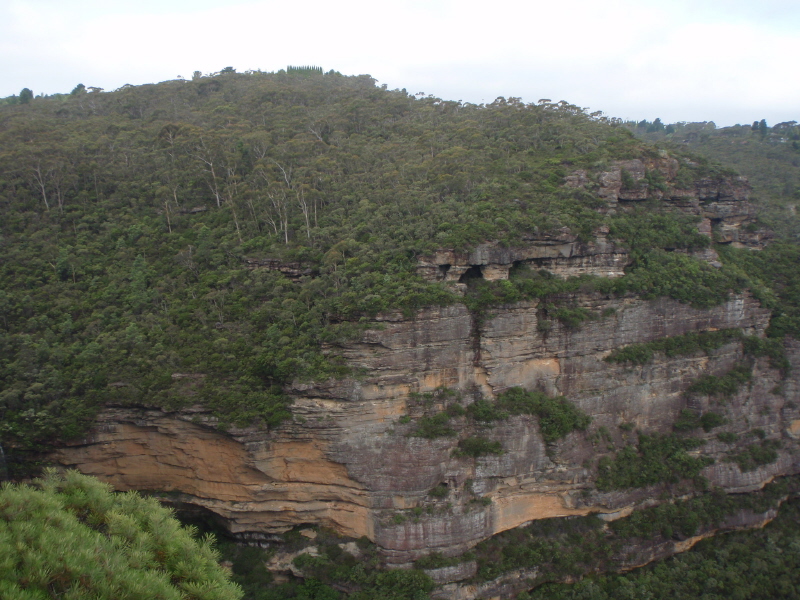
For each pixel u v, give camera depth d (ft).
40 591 43.45
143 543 59.52
